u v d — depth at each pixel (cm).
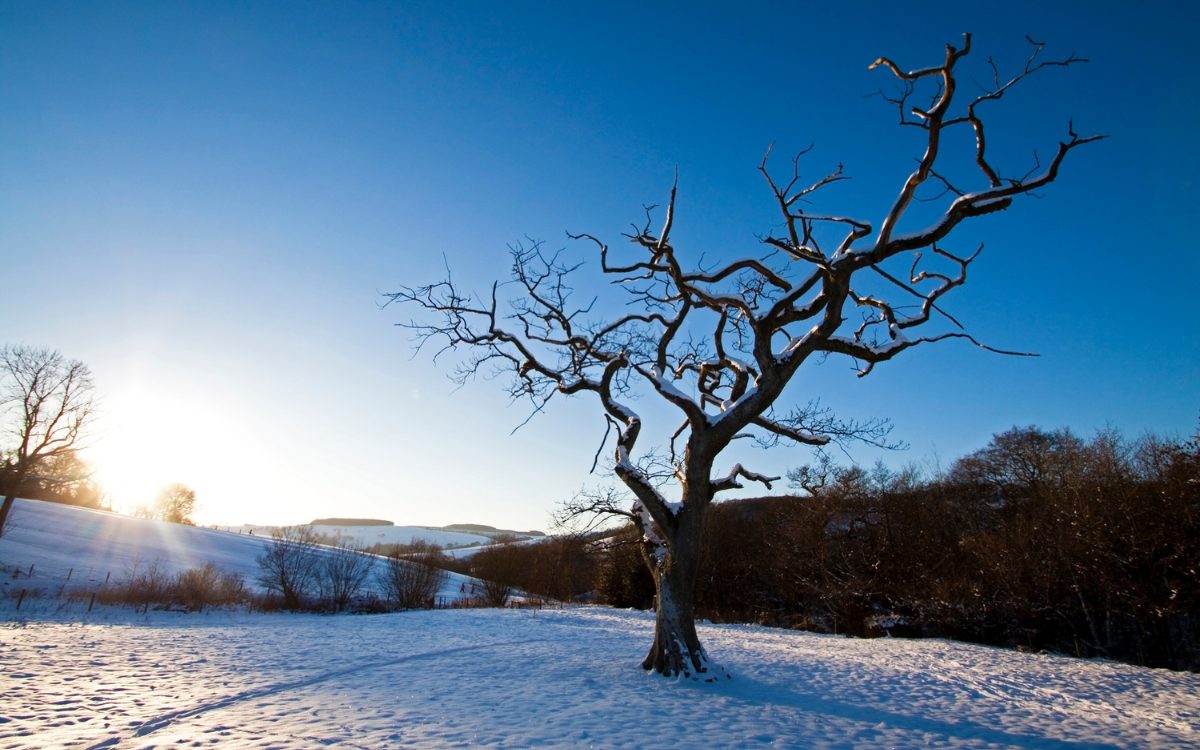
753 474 1723
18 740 965
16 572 4031
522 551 5916
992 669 2059
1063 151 1198
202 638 2389
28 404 4875
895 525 4341
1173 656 2542
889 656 2320
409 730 1062
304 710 1210
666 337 1745
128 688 1399
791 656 2150
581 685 1462
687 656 1509
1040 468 4375
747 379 1747
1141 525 2673
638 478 1539
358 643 2325
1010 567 3138
